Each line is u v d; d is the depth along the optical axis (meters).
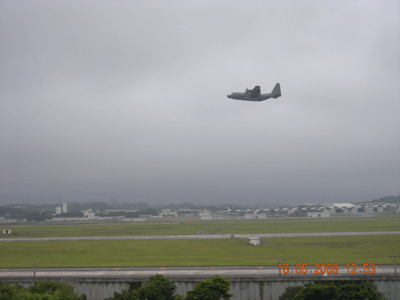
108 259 101.25
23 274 80.56
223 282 54.19
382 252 103.56
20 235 187.62
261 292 66.56
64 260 100.69
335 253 102.75
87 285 68.62
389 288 64.06
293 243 128.38
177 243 136.75
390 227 188.50
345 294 52.72
